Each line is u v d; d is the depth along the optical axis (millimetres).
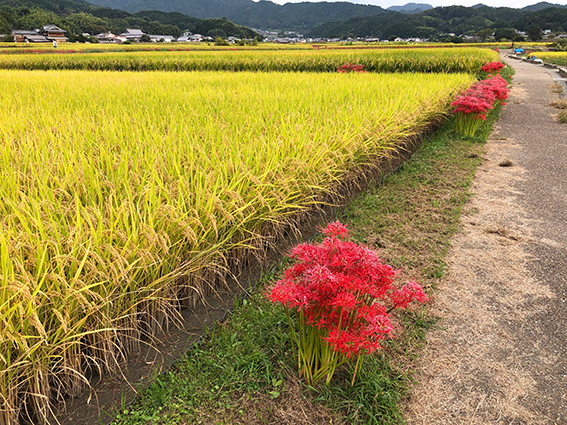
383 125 6098
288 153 4625
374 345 2160
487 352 2961
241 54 31688
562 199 6000
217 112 6848
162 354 2902
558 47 62938
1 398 2141
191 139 4953
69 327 2352
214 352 2891
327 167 4613
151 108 7137
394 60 23172
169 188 3332
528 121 11852
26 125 5723
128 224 2947
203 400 2496
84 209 2723
